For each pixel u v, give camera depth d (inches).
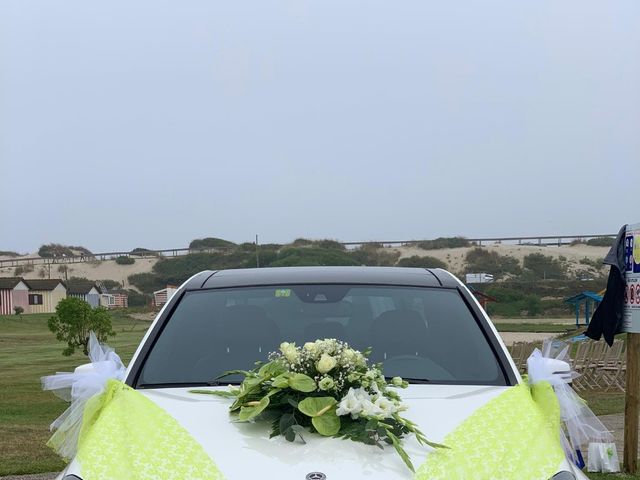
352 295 180.4
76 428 155.3
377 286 183.8
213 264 5098.4
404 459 121.5
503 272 4407.0
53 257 6003.9
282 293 182.2
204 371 159.3
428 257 4512.8
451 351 163.8
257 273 195.6
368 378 138.4
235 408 138.3
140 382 156.3
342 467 119.1
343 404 130.6
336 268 199.5
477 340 166.4
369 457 122.3
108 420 135.8
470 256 4621.1
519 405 141.5
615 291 343.3
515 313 3570.4
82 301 1438.2
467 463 123.0
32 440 441.1
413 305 177.6
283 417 130.3
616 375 790.5
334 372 138.7
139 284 5344.5
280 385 134.5
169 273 5349.4
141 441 127.5
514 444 128.3
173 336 168.7
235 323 171.9
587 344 835.4
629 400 338.0
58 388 163.2
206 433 130.6
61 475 128.0
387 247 4530.0
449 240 4788.4
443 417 136.5
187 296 183.6
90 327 1422.2
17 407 668.1
